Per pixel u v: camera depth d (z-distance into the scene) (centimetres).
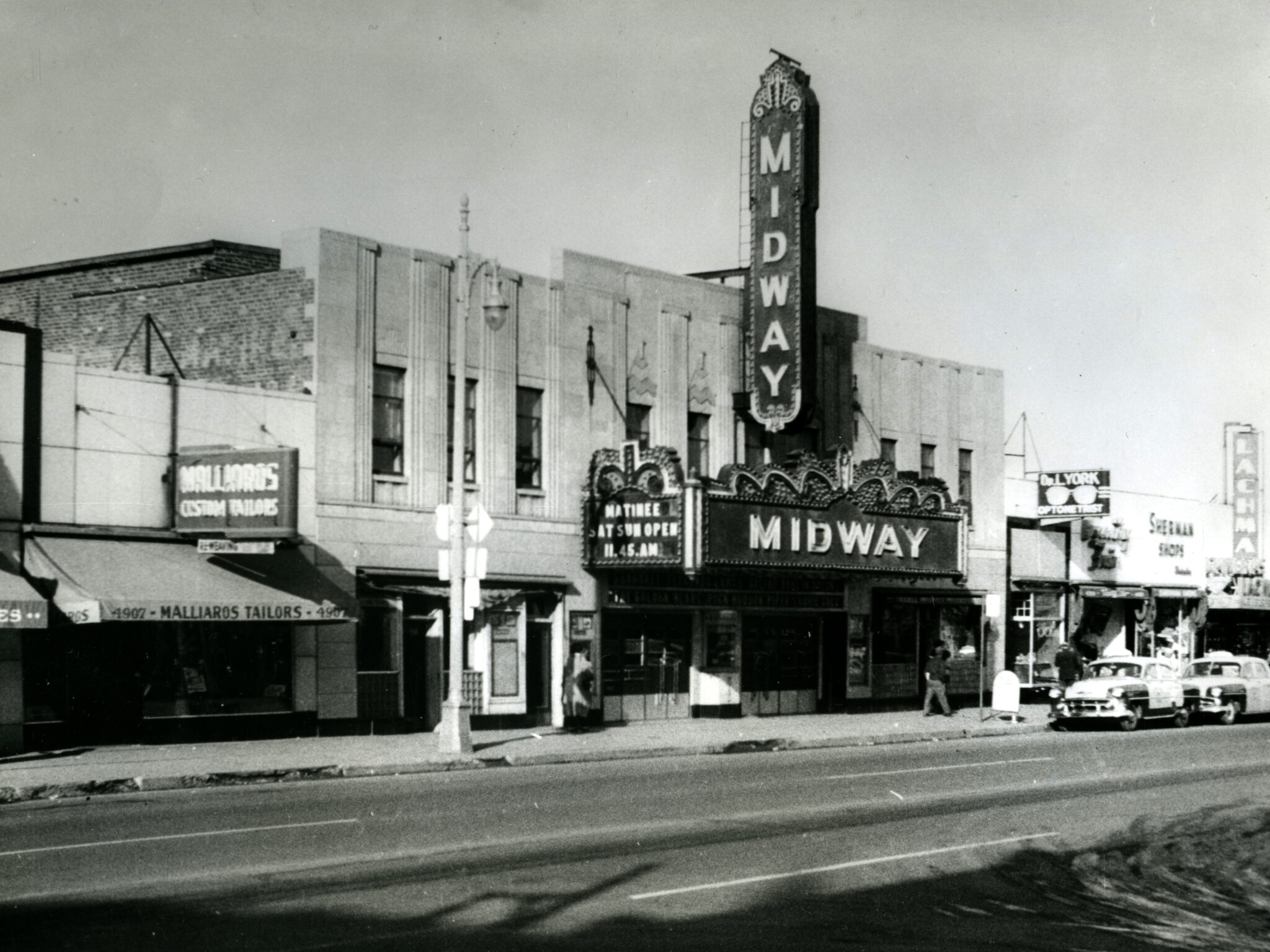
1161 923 1298
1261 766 2633
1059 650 4600
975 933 1192
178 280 3281
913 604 4228
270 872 1299
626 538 3228
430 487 2992
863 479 3588
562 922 1140
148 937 1035
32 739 2391
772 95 3616
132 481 2525
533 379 3219
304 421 2770
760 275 3622
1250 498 5606
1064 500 4644
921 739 3309
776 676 3825
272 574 2653
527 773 2366
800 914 1223
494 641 3105
